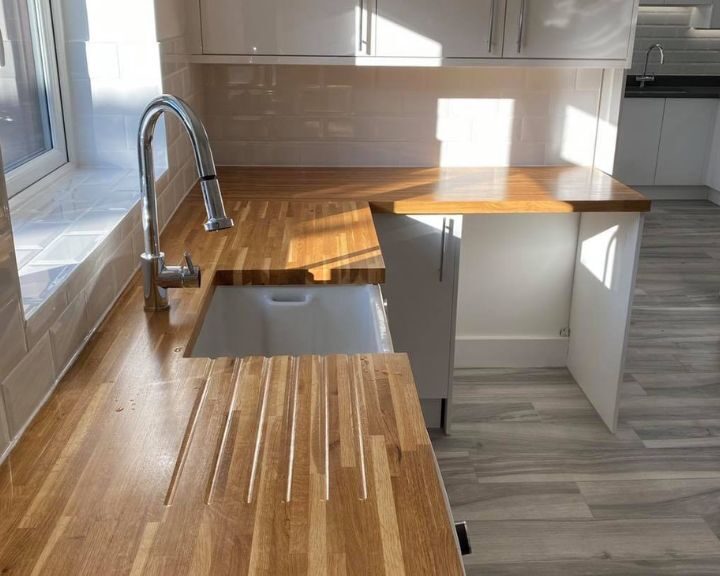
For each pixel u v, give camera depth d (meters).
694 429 3.14
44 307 1.29
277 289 1.96
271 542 0.94
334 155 3.15
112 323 1.59
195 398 1.29
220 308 1.95
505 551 2.42
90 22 2.16
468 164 3.19
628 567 2.36
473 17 2.75
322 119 3.10
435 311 2.91
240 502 1.01
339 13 2.72
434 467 1.10
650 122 6.43
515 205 2.66
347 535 0.95
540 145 3.19
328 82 3.06
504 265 3.48
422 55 2.78
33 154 2.07
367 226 2.31
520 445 3.01
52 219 1.79
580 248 3.39
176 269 1.64
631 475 2.82
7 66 1.90
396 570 0.89
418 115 3.12
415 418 1.23
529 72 3.09
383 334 1.64
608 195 2.74
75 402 1.28
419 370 3.00
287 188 2.80
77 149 2.27
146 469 1.09
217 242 2.14
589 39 2.80
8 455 1.13
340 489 1.04
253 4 2.71
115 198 1.98
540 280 3.51
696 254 5.36
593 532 2.52
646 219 6.15
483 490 2.73
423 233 2.78
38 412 1.25
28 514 0.99
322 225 2.32
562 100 3.13
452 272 2.85
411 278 2.85
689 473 2.84
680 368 3.66
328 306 1.98
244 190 2.76
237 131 3.11
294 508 1.00
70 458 1.12
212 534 0.95
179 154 2.52
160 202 2.22
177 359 1.43
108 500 1.02
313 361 1.42
